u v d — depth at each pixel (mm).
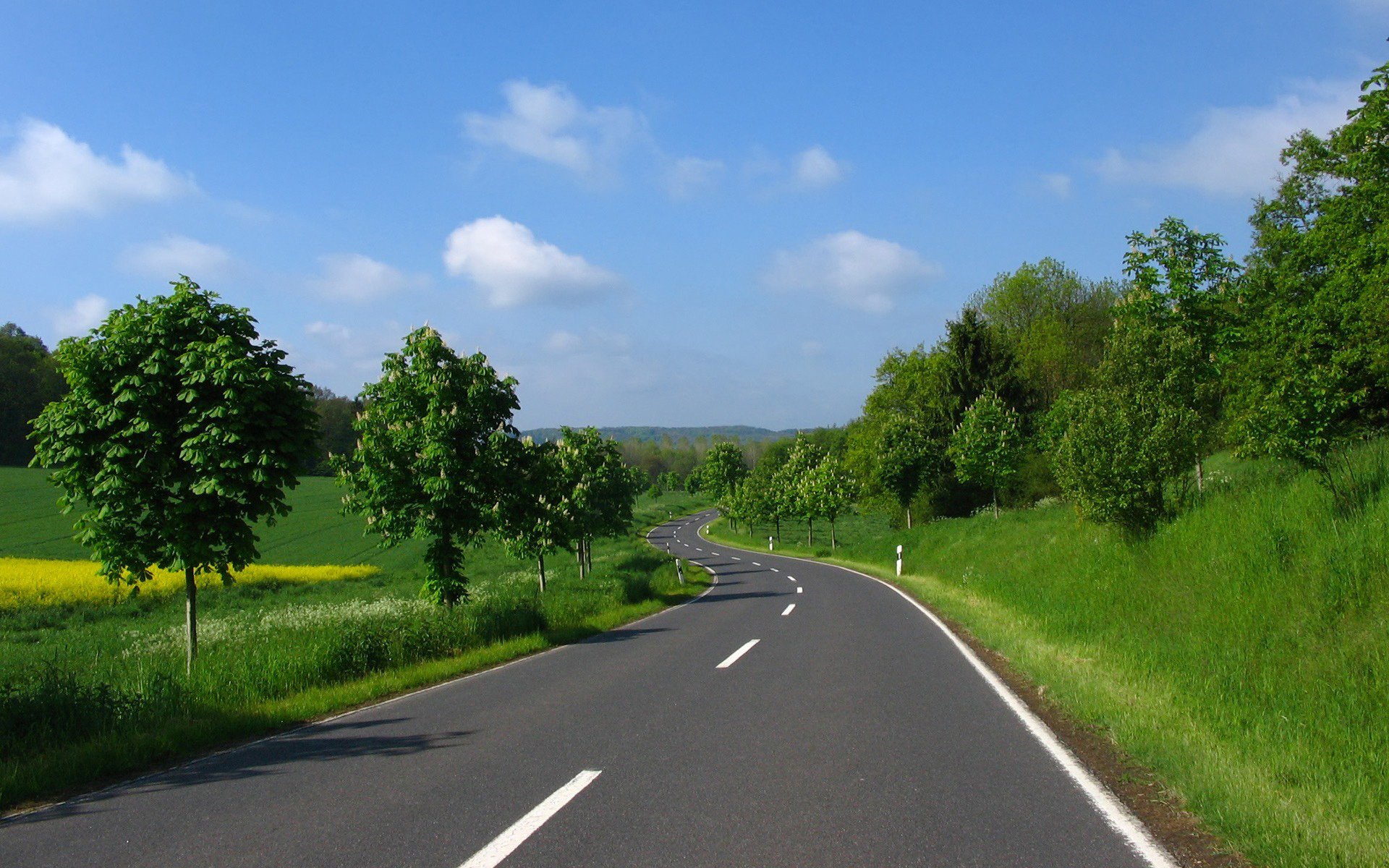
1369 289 12789
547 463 17094
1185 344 15953
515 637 14453
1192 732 6336
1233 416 16312
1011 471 35281
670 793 5398
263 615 20484
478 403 15680
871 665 10672
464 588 16688
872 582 26938
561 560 47219
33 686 8070
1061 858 4191
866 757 6242
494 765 6211
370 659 11492
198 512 10961
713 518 120250
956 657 11242
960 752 6355
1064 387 53031
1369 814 4594
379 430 15602
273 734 7773
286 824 4965
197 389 10922
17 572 31438
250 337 11656
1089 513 15859
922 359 60500
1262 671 7844
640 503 144500
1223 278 16734
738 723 7469
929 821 4785
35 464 10812
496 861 4266
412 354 15703
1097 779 5590
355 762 6488
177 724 7719
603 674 10539
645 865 4180
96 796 5777
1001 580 19906
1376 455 11812
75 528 10859
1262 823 4418
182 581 31016
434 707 8789
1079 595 14492
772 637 13984
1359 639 7770
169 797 5672
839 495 51406
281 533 57594
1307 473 12523
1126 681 8375
